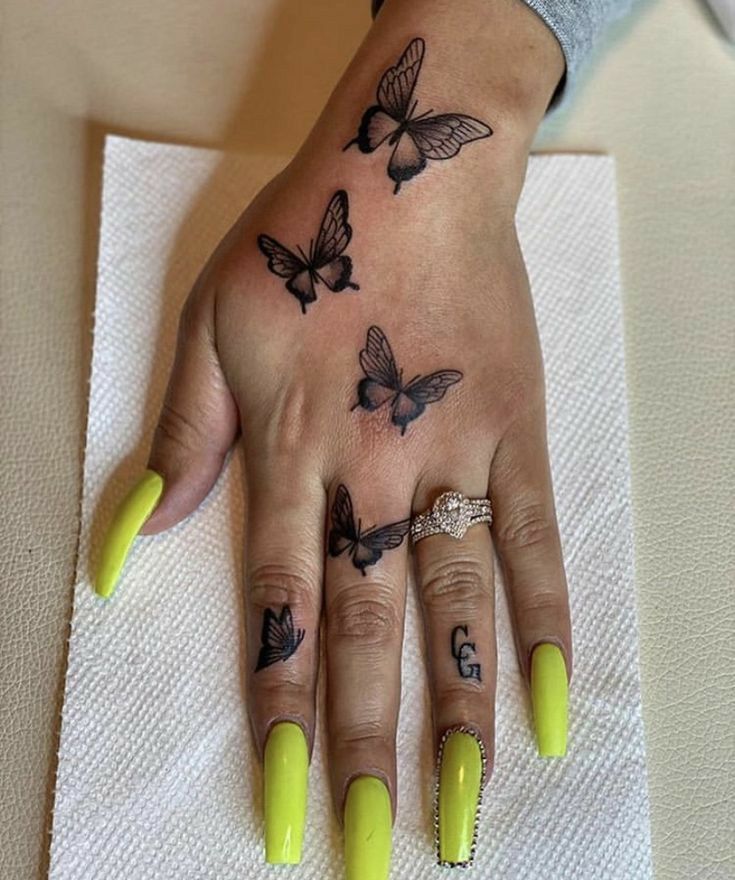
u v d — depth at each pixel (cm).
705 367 69
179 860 55
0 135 74
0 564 62
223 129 75
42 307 69
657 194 74
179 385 62
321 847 55
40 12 77
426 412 59
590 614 61
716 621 63
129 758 56
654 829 58
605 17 70
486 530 59
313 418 59
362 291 60
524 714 58
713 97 77
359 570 57
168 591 60
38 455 65
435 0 65
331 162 62
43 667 60
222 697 58
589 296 69
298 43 78
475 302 61
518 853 55
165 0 78
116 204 69
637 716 59
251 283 60
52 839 55
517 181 65
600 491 64
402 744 57
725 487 66
